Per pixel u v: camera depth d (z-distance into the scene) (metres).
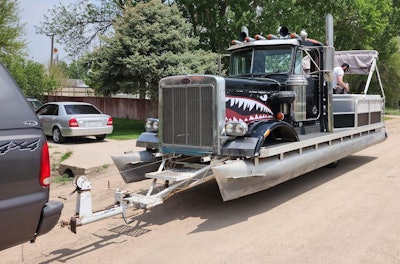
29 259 4.54
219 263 4.21
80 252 4.66
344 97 8.59
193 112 5.86
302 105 7.04
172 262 4.27
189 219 5.74
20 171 3.27
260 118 6.51
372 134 9.95
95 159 10.26
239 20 18.84
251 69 7.38
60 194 7.84
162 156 6.41
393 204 6.12
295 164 6.34
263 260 4.25
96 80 17.42
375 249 4.45
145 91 16.86
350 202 6.28
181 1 19.69
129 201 5.05
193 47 17.97
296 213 5.83
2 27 20.03
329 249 4.48
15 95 3.40
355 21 25.66
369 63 10.26
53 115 13.89
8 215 3.20
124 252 4.61
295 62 7.10
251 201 6.55
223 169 5.20
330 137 7.54
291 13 20.08
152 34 16.22
